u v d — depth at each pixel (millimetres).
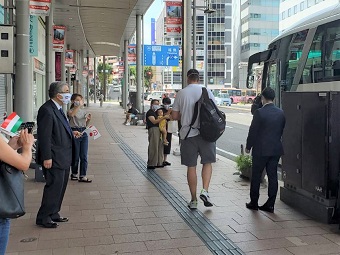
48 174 5324
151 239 4949
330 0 49344
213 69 87188
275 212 6098
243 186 7820
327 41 9164
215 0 86250
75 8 21828
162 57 34312
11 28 7555
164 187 7781
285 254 4500
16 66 9219
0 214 2689
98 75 100000
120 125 23484
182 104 6180
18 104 9258
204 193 6168
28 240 4855
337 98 5500
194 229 5324
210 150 6191
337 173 5535
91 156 11750
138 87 27891
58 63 24797
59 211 6059
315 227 5406
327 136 5480
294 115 6258
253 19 76875
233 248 4676
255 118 6070
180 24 14008
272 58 11898
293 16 62281
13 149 2820
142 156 11859
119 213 6039
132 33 33594
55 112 5293
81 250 4566
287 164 6500
